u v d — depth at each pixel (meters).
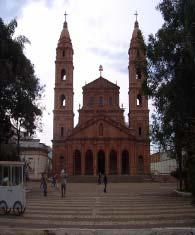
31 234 14.30
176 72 25.72
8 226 17.39
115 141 92.38
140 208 25.64
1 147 41.00
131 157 92.00
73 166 92.38
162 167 112.81
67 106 97.62
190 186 18.34
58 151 95.38
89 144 92.44
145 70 32.88
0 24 31.47
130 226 17.58
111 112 99.19
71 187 57.75
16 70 33.50
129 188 55.22
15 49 32.47
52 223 18.56
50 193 42.41
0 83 32.00
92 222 18.91
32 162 94.62
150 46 30.34
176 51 27.25
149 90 32.66
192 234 14.12
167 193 42.78
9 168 23.36
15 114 37.03
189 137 19.44
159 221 19.11
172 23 28.00
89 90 100.31
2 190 21.72
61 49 99.88
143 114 96.62
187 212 23.03
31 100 38.12
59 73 98.94
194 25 23.30
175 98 26.42
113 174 92.75
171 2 28.22
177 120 30.47
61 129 96.88
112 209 25.00
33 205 27.77
